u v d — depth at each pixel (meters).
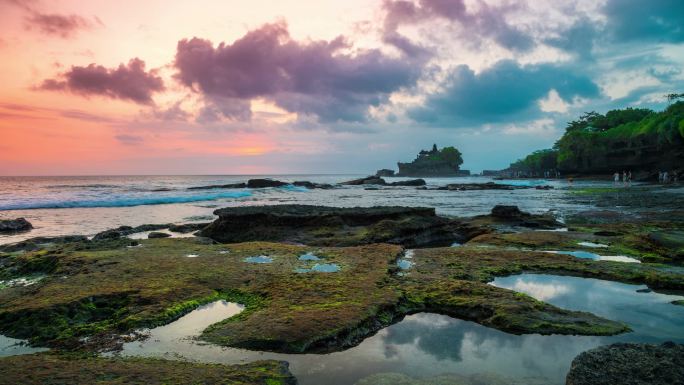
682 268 11.27
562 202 39.28
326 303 8.13
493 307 8.09
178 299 8.46
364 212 19.84
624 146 114.00
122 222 25.75
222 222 19.00
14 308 7.84
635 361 5.33
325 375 5.74
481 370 5.89
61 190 55.66
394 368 5.96
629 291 9.77
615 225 19.61
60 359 5.90
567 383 5.18
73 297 8.26
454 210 33.19
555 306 8.38
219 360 6.07
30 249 16.05
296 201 44.00
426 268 11.55
